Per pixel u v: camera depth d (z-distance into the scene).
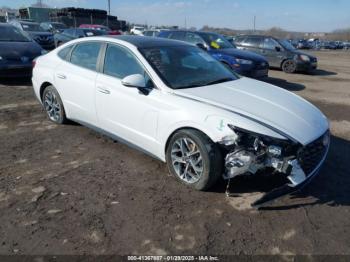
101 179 3.65
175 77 3.79
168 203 3.22
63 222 2.89
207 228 2.88
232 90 3.79
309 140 3.09
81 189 3.43
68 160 4.09
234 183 3.55
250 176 3.14
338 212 3.18
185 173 3.49
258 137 2.94
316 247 2.70
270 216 3.07
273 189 3.07
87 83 4.38
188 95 3.48
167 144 3.57
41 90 5.43
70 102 4.80
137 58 3.90
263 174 3.09
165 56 4.05
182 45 4.58
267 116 3.23
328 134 3.58
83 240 2.68
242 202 3.25
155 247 2.63
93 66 4.41
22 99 6.95
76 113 4.76
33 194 3.31
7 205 3.11
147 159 4.17
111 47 4.25
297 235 2.83
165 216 3.02
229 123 3.04
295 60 13.01
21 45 8.75
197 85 3.79
